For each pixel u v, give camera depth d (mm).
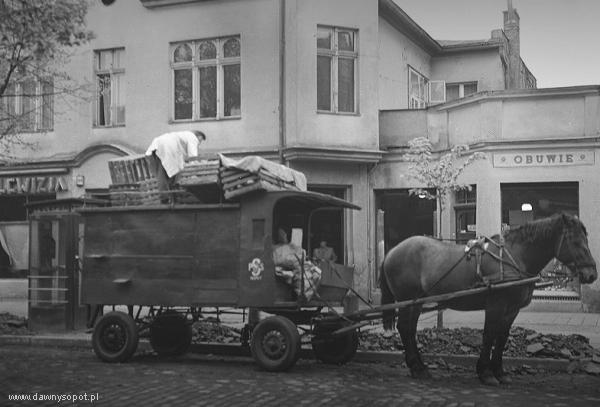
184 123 22203
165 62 22422
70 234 15398
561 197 19234
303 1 20938
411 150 16547
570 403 8469
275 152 21047
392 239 21609
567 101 19016
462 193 20469
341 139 21078
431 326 15703
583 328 15258
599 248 18609
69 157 23281
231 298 11102
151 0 22312
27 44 15461
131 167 12336
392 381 10039
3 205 24312
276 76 21266
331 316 11289
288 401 8547
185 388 9359
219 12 21859
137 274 11711
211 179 11156
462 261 10227
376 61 21562
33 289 15438
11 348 13781
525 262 9992
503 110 19500
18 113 23516
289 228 12711
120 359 11648
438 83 27156
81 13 15688
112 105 23234
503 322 9945
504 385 9750
